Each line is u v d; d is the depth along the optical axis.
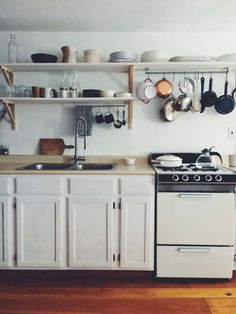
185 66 2.43
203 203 2.05
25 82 2.62
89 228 2.11
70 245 2.11
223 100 2.54
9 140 2.65
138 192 2.08
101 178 2.09
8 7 2.12
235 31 2.55
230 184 2.04
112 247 2.11
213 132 2.62
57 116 2.65
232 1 2.02
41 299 1.91
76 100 2.42
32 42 2.60
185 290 2.02
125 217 2.09
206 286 2.07
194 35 2.57
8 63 2.37
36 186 2.09
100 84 2.62
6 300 1.90
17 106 2.64
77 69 2.53
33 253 2.12
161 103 2.62
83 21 2.37
